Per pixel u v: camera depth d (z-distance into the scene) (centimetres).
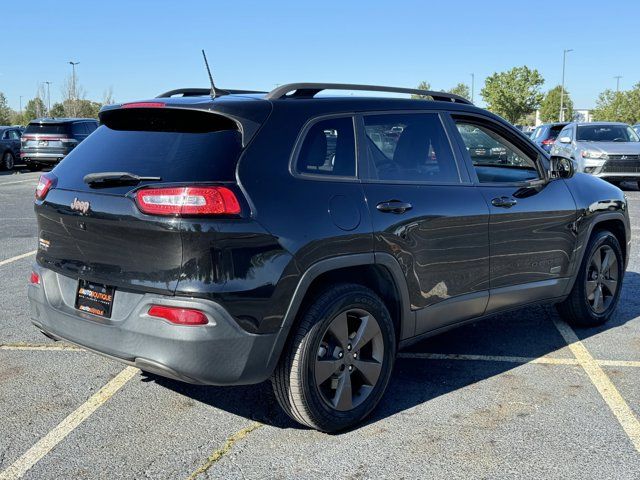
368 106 386
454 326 428
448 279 407
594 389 418
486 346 501
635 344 505
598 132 1656
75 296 351
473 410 387
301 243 325
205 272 304
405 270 377
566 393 411
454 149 427
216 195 306
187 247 303
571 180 516
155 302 309
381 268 369
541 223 469
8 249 858
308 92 376
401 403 396
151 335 310
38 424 365
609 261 546
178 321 304
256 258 313
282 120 342
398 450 338
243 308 310
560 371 448
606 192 540
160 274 311
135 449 339
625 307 607
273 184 326
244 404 394
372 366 366
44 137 2303
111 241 326
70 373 438
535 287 475
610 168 1541
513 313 589
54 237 363
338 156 361
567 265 500
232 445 344
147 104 347
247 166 321
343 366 353
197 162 318
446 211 398
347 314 352
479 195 425
